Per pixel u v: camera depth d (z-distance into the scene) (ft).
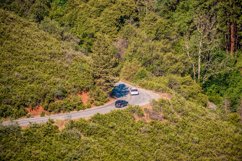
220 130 195.83
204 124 193.98
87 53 259.39
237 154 186.91
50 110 173.88
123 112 178.09
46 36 239.09
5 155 140.87
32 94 176.45
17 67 193.06
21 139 148.36
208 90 255.70
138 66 247.09
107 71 194.29
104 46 200.75
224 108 235.81
